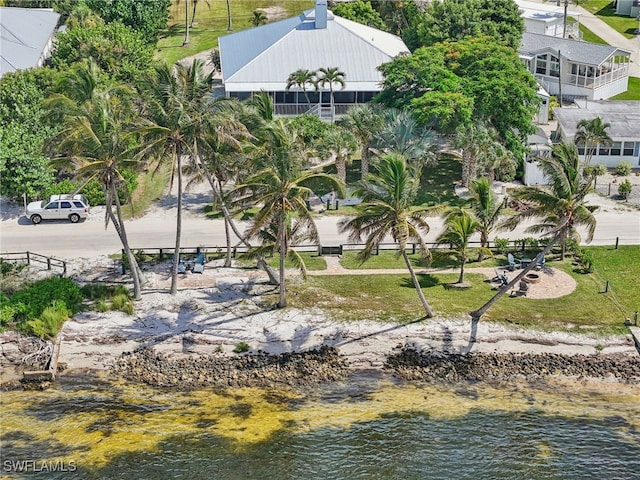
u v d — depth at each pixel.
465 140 74.88
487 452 48.00
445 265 66.50
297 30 100.56
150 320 59.06
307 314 59.59
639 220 74.06
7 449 47.47
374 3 126.19
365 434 49.38
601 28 135.50
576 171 54.22
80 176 58.09
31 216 72.12
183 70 56.66
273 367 55.28
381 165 54.22
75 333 57.84
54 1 125.94
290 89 95.81
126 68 92.69
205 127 56.19
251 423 50.19
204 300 61.28
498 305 60.41
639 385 54.31
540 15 122.62
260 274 65.00
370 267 66.00
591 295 61.94
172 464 46.41
